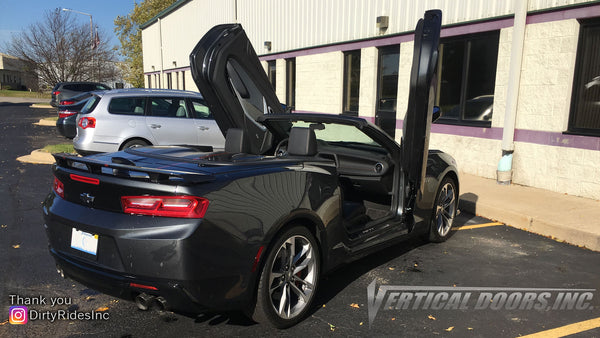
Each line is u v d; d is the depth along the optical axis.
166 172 2.34
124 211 2.46
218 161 2.87
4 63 57.62
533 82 6.73
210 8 19.22
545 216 5.25
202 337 2.79
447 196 4.79
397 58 9.34
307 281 3.02
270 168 2.86
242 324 2.97
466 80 7.87
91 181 2.57
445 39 8.20
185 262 2.32
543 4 6.47
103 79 36.16
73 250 2.64
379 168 3.93
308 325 2.97
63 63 33.06
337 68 11.09
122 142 7.23
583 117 6.27
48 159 8.70
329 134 4.09
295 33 12.69
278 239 2.75
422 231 4.35
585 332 2.92
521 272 3.95
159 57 28.73
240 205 2.55
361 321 3.03
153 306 2.48
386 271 3.94
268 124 4.09
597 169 6.04
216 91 4.34
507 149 6.96
